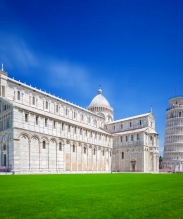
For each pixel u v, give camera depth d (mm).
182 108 156500
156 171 111000
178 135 151250
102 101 142250
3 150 68875
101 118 131875
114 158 119438
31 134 69812
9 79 78250
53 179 38969
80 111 114062
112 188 25828
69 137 86125
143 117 117875
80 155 91625
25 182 31906
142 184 31750
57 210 14148
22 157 66000
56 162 78062
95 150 101938
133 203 16656
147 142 111188
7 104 69250
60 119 83000
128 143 114875
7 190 22688
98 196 19516
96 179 41469
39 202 16516
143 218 12711
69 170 84312
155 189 25438
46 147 75250
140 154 108312
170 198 19016
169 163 148875
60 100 101188
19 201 16828
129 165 112062
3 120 70625
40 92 91125
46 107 93562
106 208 14883
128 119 124312
